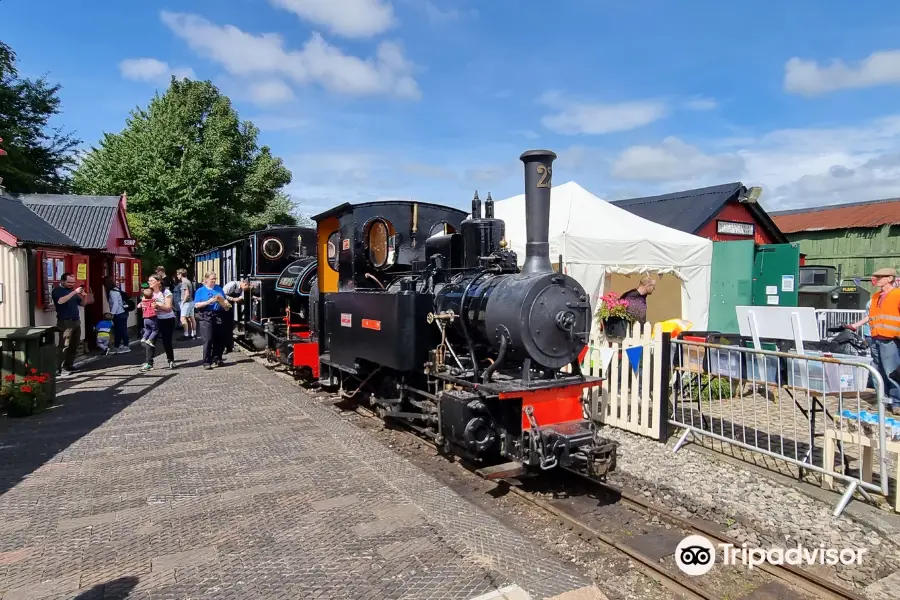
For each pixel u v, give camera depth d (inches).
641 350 254.2
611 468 184.9
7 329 291.6
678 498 183.9
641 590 133.4
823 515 171.6
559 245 357.1
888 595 130.5
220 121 1035.3
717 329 475.8
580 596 121.7
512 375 209.8
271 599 118.8
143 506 166.7
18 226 424.2
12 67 828.6
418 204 284.2
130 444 228.8
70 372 400.2
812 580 133.0
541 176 201.3
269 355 426.6
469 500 185.2
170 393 331.6
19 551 139.6
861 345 335.6
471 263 234.2
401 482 186.1
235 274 548.4
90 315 536.1
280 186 1222.9
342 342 284.5
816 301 546.0
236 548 140.9
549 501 185.3
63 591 121.6
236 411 286.0
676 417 271.3
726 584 136.3
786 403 315.3
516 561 135.8
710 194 642.8
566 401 194.1
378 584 124.1
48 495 175.2
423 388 242.8
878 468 209.5
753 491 189.5
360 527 152.5
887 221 871.1
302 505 167.0
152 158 911.7
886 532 157.9
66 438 237.3
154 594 120.6
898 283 310.3
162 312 413.4
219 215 967.0
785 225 1026.7
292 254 485.4
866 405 307.7
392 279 268.5
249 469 198.7
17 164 798.5
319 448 223.6
